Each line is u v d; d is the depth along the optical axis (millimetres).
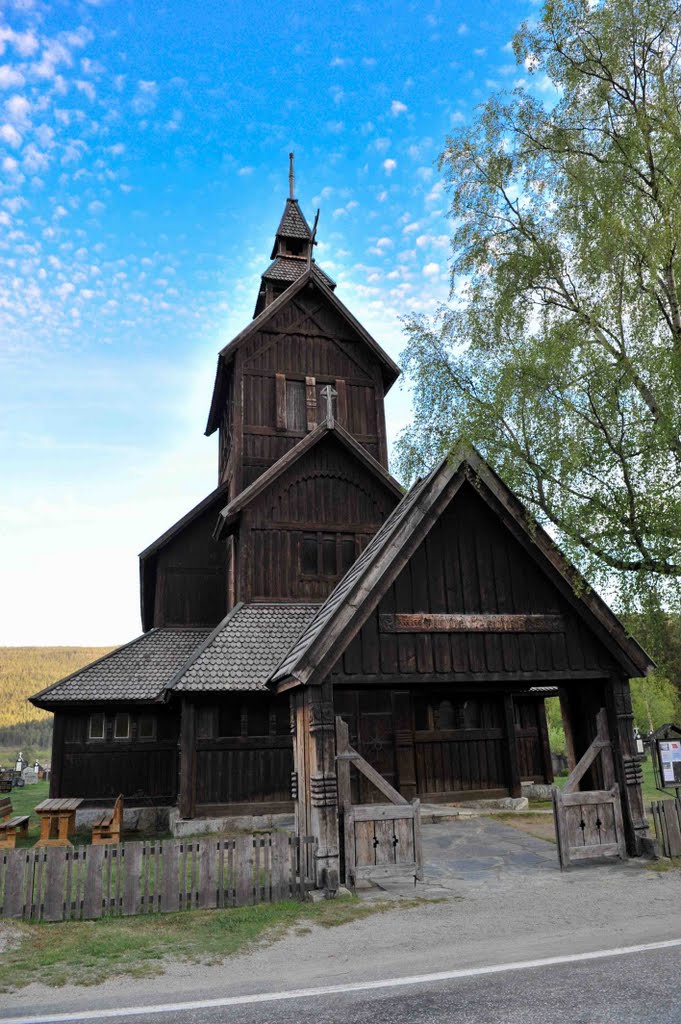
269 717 16812
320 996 5773
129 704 18812
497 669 10938
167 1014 5477
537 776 21516
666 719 37031
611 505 12836
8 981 6344
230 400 22844
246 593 18531
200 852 9016
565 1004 5379
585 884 9625
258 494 19094
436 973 6254
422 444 14664
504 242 15195
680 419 12117
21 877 8484
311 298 22531
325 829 9453
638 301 13414
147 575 22938
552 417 12641
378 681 10281
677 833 11188
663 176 13062
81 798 18438
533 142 14719
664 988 5617
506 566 11500
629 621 13281
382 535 12430
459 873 10781
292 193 26750
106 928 8000
